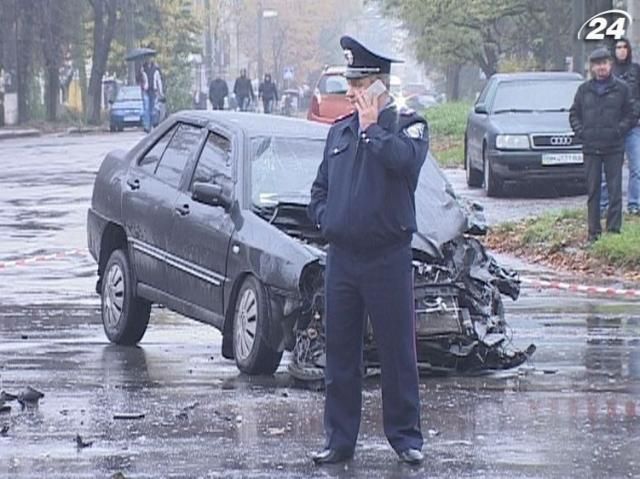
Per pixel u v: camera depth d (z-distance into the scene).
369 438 12.95
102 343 18.58
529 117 37.31
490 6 76.56
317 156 17.38
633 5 53.62
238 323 16.28
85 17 100.75
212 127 17.81
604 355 17.53
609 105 26.44
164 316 21.09
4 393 14.64
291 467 11.90
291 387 15.51
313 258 15.34
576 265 26.03
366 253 11.70
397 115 11.68
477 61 83.50
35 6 91.75
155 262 17.78
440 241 15.93
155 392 15.14
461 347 16.05
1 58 90.94
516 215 32.44
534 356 17.47
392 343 11.87
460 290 16.03
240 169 16.86
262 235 15.95
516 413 14.10
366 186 11.57
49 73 96.69
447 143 59.47
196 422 13.63
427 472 11.73
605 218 28.00
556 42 77.25
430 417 13.91
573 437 13.02
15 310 21.23
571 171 36.22
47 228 32.06
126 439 12.91
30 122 93.00
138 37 109.38
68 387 15.40
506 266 25.97
